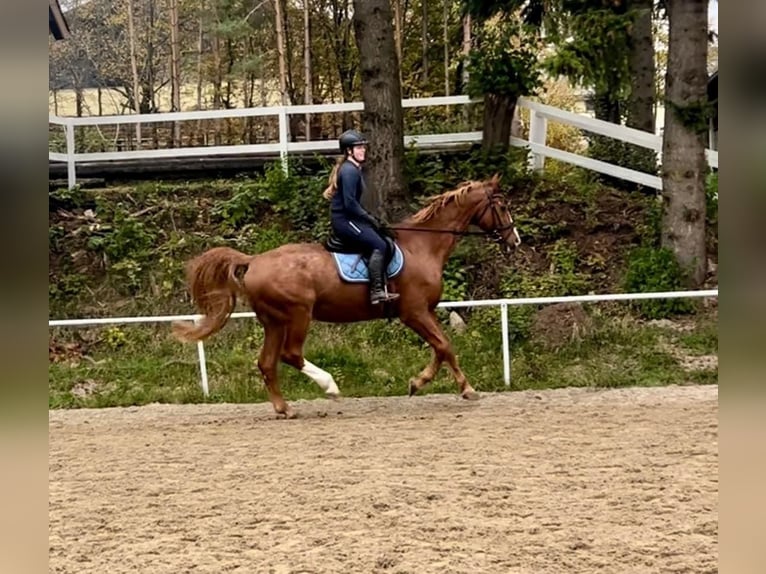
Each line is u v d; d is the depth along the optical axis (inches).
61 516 229.1
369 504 228.2
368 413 368.8
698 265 492.1
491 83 555.8
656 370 424.5
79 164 601.3
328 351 455.2
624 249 528.4
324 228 542.9
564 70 511.5
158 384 441.7
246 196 565.0
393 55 542.9
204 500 240.5
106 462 291.7
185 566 188.5
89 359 478.9
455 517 214.5
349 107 577.6
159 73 1127.6
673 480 240.2
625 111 727.1
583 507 219.0
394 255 360.8
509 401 382.3
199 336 355.3
